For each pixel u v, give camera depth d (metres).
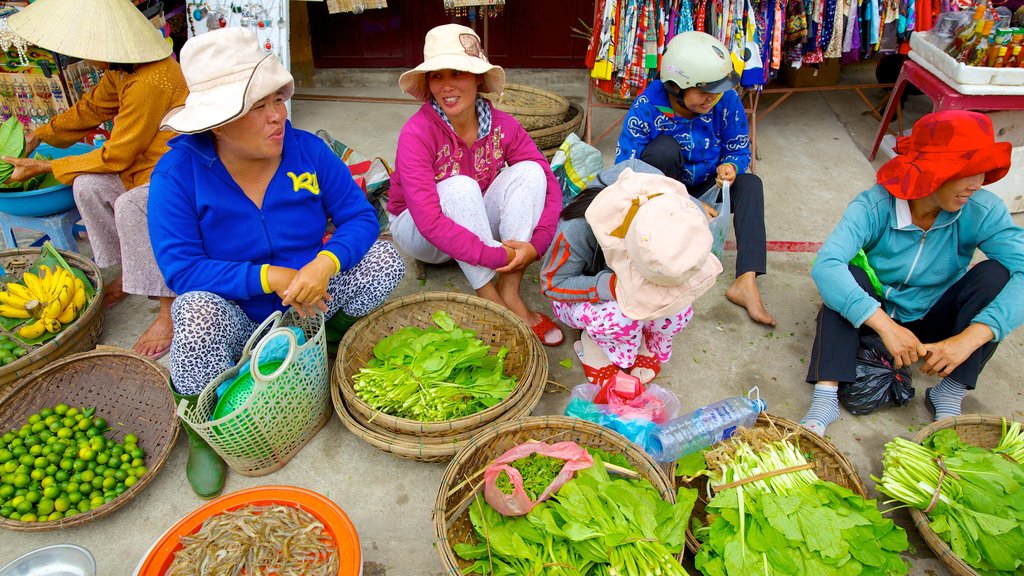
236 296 2.03
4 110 3.58
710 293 3.03
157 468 2.07
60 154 3.19
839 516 1.80
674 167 2.82
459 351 2.26
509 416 2.05
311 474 2.18
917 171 2.08
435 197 2.45
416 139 2.43
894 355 2.16
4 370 2.26
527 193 2.59
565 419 1.97
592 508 1.74
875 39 3.83
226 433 1.88
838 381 2.32
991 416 2.11
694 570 1.85
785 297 3.01
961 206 2.11
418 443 1.98
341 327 2.49
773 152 4.29
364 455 2.26
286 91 1.92
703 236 1.88
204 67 1.76
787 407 2.44
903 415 2.41
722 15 3.54
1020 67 3.26
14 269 2.82
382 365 2.30
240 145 1.86
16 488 2.01
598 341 2.39
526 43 5.31
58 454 2.08
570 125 3.84
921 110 4.73
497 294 2.72
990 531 1.75
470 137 2.59
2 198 2.74
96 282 2.67
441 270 3.17
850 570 1.68
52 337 2.48
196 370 2.01
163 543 1.72
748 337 2.78
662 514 1.74
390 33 5.24
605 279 2.22
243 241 2.09
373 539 1.99
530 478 1.91
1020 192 3.59
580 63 5.37
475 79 2.38
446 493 1.76
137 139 2.57
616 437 1.94
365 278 2.29
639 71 3.70
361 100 5.04
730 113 2.83
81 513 1.93
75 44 2.36
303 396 2.06
